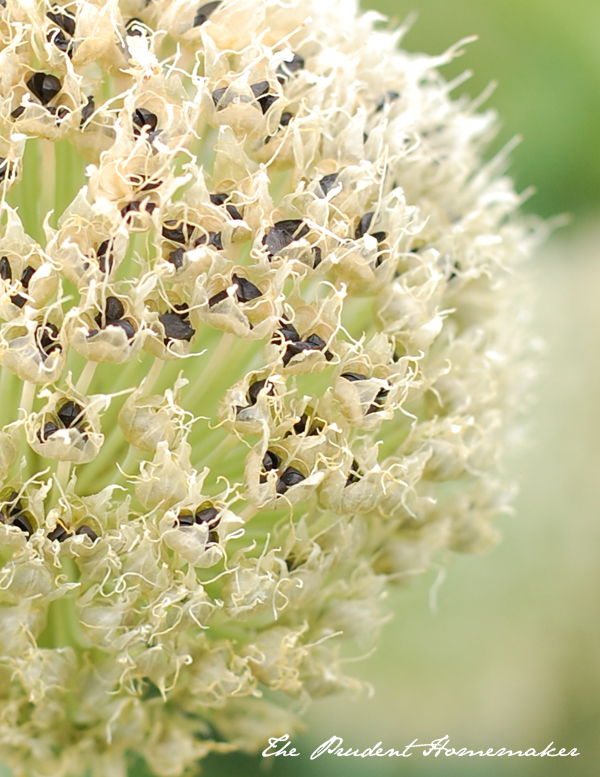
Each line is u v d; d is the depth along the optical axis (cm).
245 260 24
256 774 29
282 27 25
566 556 33
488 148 32
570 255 35
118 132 23
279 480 24
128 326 23
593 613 32
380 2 32
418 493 26
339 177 24
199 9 24
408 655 31
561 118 32
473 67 32
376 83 26
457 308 26
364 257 24
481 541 26
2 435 23
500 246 27
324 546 24
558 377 34
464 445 25
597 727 31
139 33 24
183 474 23
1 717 24
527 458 34
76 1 24
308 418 24
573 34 31
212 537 23
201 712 25
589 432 34
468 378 26
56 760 25
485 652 32
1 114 23
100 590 24
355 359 24
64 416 23
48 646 24
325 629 25
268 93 24
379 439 25
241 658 24
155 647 24
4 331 23
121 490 24
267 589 24
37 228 24
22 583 23
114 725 25
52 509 23
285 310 24
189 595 24
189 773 26
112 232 23
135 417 23
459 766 30
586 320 34
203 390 24
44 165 24
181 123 23
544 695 32
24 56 24
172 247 23
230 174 24
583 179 32
